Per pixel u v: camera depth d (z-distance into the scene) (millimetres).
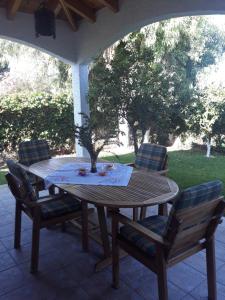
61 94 6582
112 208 1918
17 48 7762
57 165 3004
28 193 2176
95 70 4547
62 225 2863
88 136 2678
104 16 4172
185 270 2205
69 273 2211
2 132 5926
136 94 4285
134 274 2180
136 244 1812
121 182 2369
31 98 6168
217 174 4945
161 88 4406
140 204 1911
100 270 2236
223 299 1892
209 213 1700
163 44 5863
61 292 1996
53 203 2438
